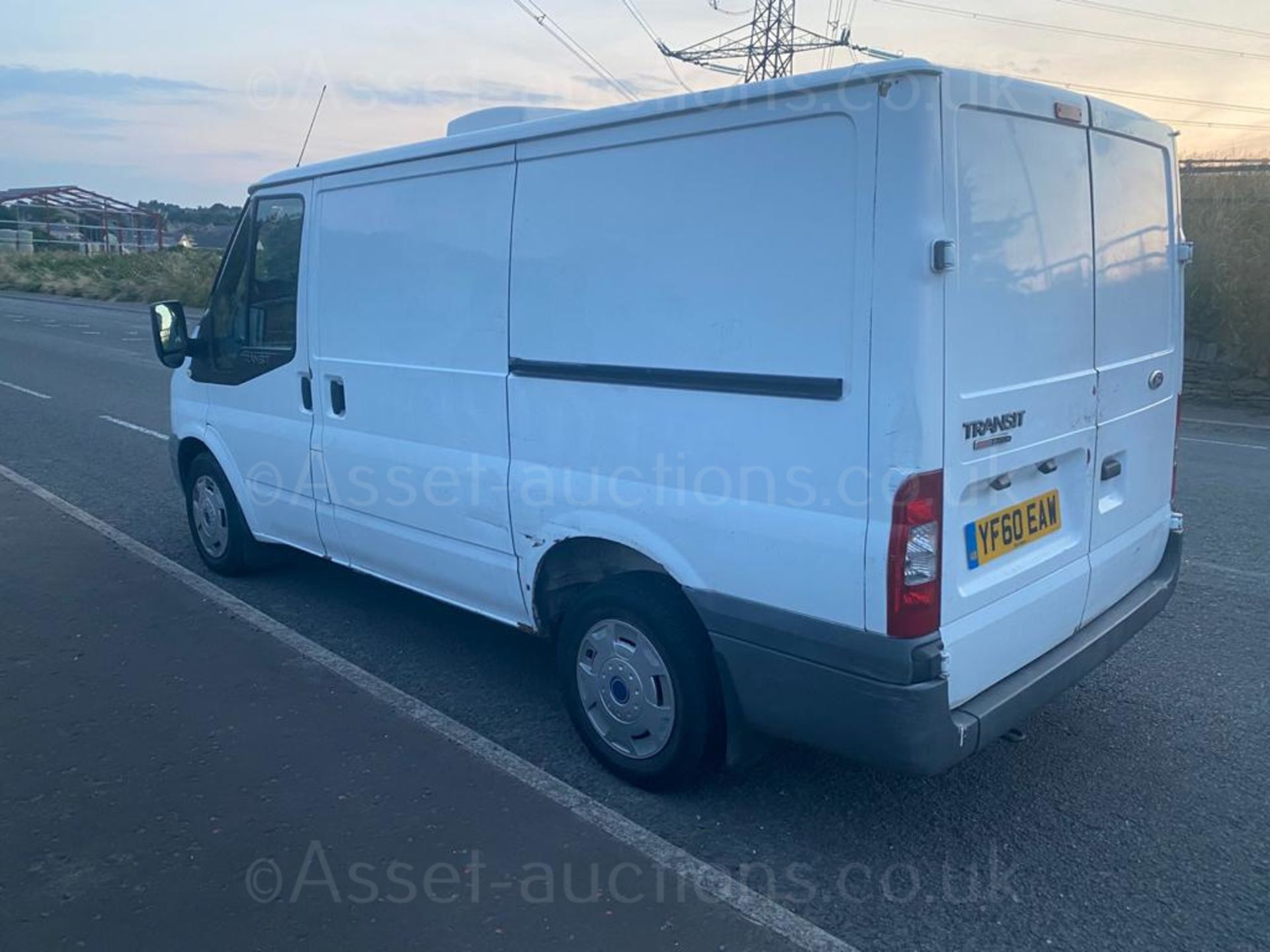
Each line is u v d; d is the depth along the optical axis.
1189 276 15.24
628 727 3.85
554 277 3.86
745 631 3.39
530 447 4.06
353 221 4.80
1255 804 3.76
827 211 3.05
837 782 3.94
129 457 9.81
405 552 4.82
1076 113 3.50
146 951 2.97
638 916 3.13
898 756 3.12
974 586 3.23
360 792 3.83
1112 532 4.00
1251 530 7.34
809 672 3.25
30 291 43.81
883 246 2.93
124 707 4.52
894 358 2.93
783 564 3.26
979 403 3.13
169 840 3.51
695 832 3.60
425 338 4.46
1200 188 16.30
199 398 6.14
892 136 2.89
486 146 4.06
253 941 3.01
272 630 5.45
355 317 4.85
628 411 3.66
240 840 3.51
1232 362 14.96
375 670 4.96
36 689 4.70
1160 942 3.01
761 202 3.20
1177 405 4.50
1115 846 3.50
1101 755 4.13
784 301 3.17
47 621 5.55
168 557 6.69
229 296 5.77
